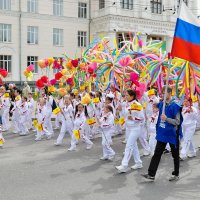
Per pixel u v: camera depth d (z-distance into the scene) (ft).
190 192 21.54
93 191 21.47
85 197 20.34
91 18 116.88
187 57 23.44
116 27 109.09
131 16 112.68
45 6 108.88
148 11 116.37
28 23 106.42
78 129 34.14
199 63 23.70
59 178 24.21
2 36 103.09
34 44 107.86
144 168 27.20
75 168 27.09
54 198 20.10
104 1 113.50
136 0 114.21
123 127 43.29
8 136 42.47
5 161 29.04
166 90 22.40
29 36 107.24
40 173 25.44
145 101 38.09
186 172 26.16
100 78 42.60
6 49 103.45
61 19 111.86
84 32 117.19
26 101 43.45
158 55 41.16
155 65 39.47
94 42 48.88
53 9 111.04
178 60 37.55
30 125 47.65
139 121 25.88
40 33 108.58
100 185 22.71
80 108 34.50
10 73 104.47
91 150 34.24
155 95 40.55
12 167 27.04
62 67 48.88
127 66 39.42
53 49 111.24
